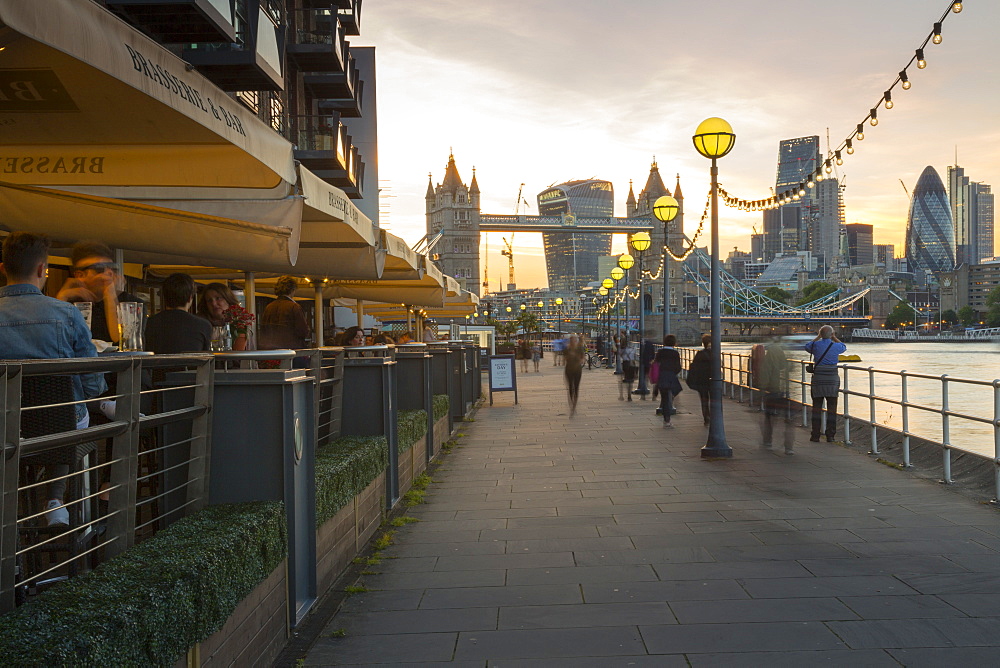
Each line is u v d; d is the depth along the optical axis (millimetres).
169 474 4523
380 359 8156
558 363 52219
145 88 3602
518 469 11195
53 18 2963
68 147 5391
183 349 5547
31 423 3484
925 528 7277
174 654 3113
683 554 6586
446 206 198875
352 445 7121
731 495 9008
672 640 4727
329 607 5406
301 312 9047
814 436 13477
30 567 3824
